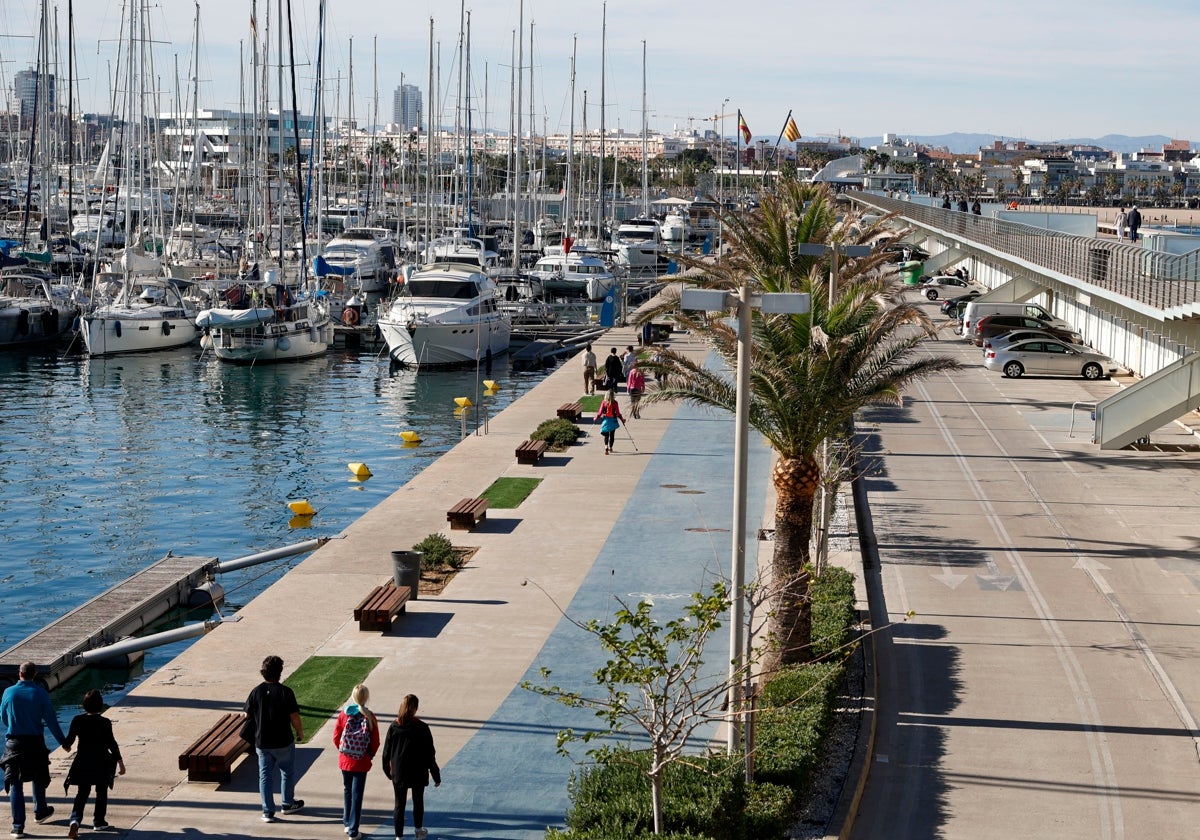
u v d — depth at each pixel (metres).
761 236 43.94
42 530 38.16
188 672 22.58
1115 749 20.16
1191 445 44.31
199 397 61.59
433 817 17.42
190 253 91.69
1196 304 35.88
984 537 32.75
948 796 18.53
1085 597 27.88
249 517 39.84
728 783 16.30
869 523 34.19
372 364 72.19
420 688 21.97
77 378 65.81
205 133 146.88
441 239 103.81
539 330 79.12
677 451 43.50
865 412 50.81
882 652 24.42
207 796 17.98
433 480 38.81
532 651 23.80
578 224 125.44
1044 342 59.44
